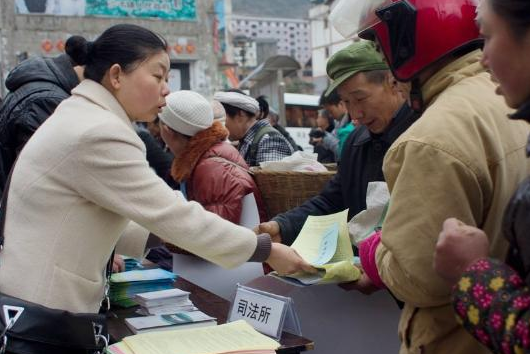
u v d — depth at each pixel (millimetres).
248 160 4105
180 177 3084
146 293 2213
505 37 1127
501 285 1104
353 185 2438
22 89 2736
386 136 2299
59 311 1610
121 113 1800
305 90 29781
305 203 2537
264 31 48594
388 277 1429
